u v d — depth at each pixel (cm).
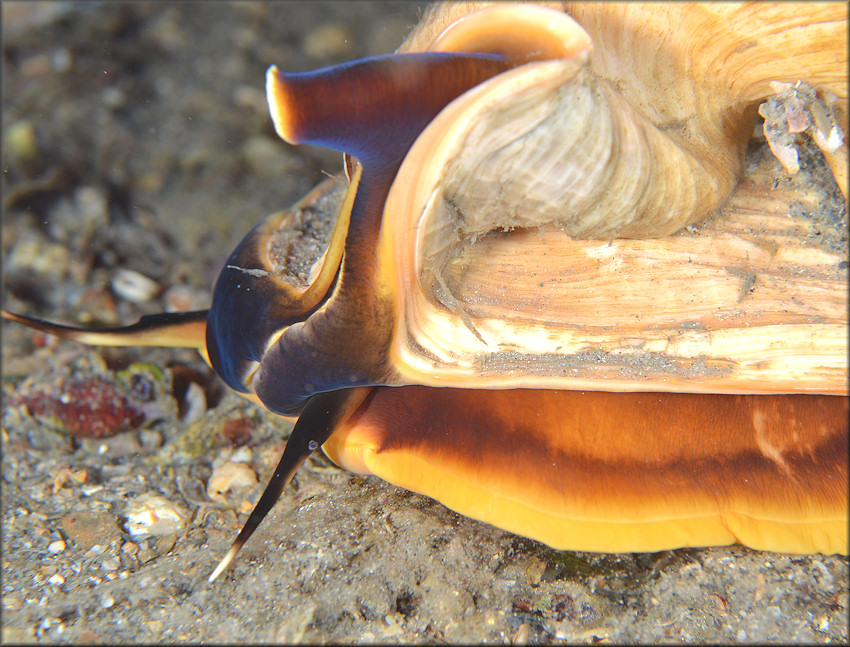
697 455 13
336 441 13
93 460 15
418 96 11
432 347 13
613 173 12
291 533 13
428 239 12
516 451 13
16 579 13
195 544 13
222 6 23
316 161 20
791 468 13
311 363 13
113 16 22
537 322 13
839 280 12
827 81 12
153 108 20
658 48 12
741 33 12
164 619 12
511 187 12
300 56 22
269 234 14
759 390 13
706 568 13
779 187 13
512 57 12
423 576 13
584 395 13
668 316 13
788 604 12
